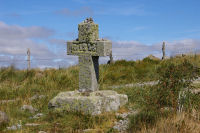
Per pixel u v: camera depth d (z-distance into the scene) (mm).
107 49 5750
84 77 5855
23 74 9258
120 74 9250
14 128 4590
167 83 4797
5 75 9062
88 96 5566
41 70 9945
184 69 4805
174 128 3959
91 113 5281
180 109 4668
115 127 4602
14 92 7508
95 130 4484
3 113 4984
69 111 5445
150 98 4848
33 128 4578
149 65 10289
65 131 4484
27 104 6301
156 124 4129
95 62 5930
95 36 5809
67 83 8516
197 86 6762
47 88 8086
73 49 5918
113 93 5934
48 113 5426
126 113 5477
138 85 7633
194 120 4355
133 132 4223
